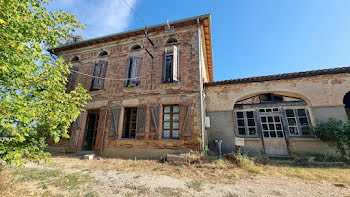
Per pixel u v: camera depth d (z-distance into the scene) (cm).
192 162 547
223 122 762
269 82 748
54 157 699
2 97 253
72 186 350
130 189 342
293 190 339
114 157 717
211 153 657
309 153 648
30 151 298
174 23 848
